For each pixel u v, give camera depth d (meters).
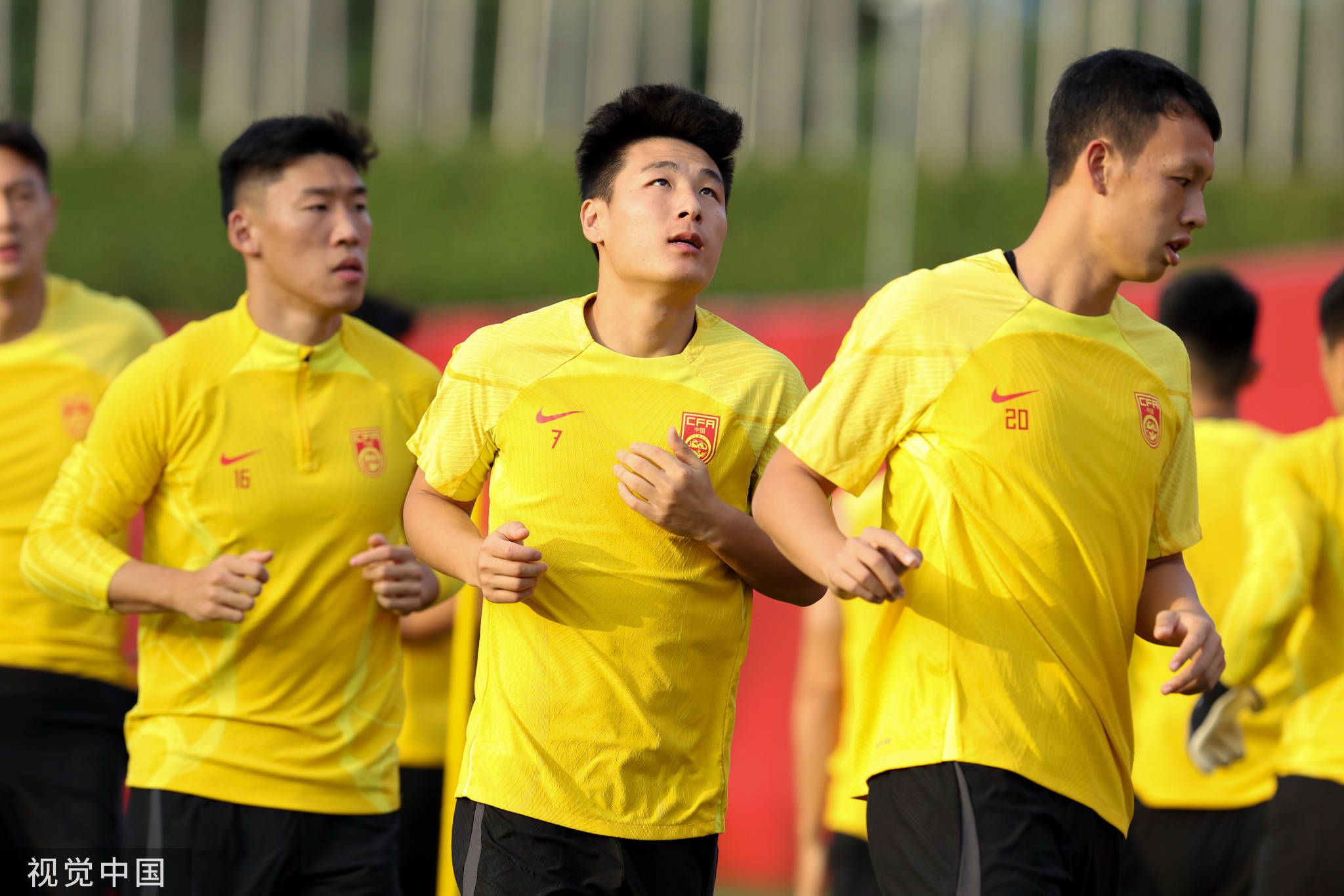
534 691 11.62
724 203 12.03
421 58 107.25
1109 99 10.57
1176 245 10.62
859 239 89.94
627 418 11.77
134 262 90.69
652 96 11.91
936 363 10.66
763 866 27.53
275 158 14.45
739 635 12.03
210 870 13.95
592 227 12.23
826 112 107.25
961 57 103.50
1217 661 10.64
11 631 16.70
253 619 14.12
